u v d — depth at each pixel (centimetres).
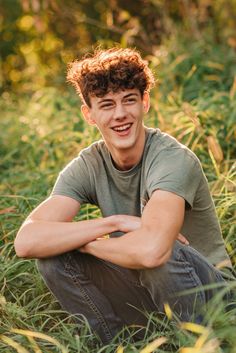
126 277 377
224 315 331
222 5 882
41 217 381
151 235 342
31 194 543
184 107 592
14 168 650
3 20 1075
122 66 364
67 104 779
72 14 966
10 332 379
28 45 1081
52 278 373
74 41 1030
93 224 362
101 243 357
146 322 380
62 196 389
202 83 722
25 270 443
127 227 357
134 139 367
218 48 795
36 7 898
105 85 362
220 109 593
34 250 368
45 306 421
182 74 736
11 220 493
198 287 351
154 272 348
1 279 428
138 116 368
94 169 389
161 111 625
